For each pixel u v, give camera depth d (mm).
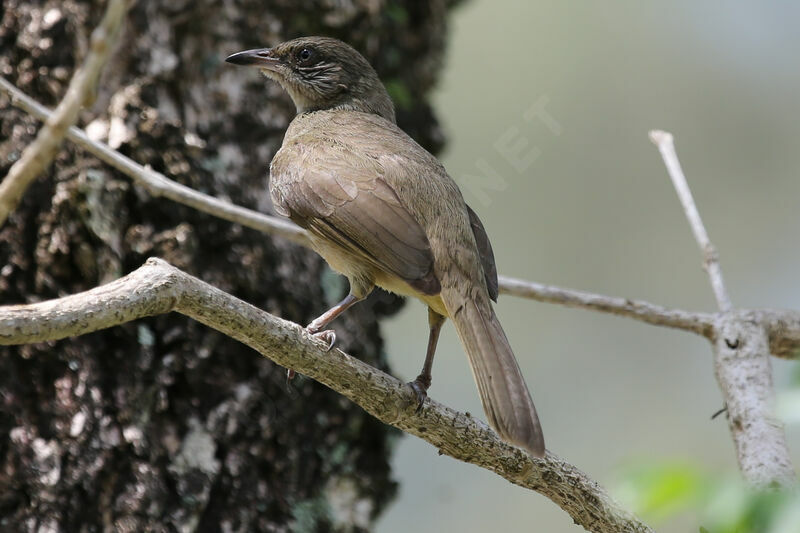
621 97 19391
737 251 19281
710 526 5820
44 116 9578
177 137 11023
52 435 10094
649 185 19156
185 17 11328
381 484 11328
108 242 10469
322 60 12023
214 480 10359
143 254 10594
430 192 10102
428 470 17594
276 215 11469
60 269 10492
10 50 11047
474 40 18859
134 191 10664
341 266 10227
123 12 5770
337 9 12531
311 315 11328
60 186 10516
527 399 8594
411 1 13352
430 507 17359
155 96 11078
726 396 10680
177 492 10164
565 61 19094
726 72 19734
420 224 9906
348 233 9922
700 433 18406
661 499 6051
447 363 18562
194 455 10297
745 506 5754
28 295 10469
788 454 10008
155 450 10188
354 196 10047
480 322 9336
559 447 18469
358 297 10062
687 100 19531
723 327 11000
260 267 11039
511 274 18891
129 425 10148
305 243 10539
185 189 10289
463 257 9758
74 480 9984
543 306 19312
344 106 12195
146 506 10000
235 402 10547
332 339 9266
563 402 18812
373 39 12922
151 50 11164
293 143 11055
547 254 19016
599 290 18891
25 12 11047
